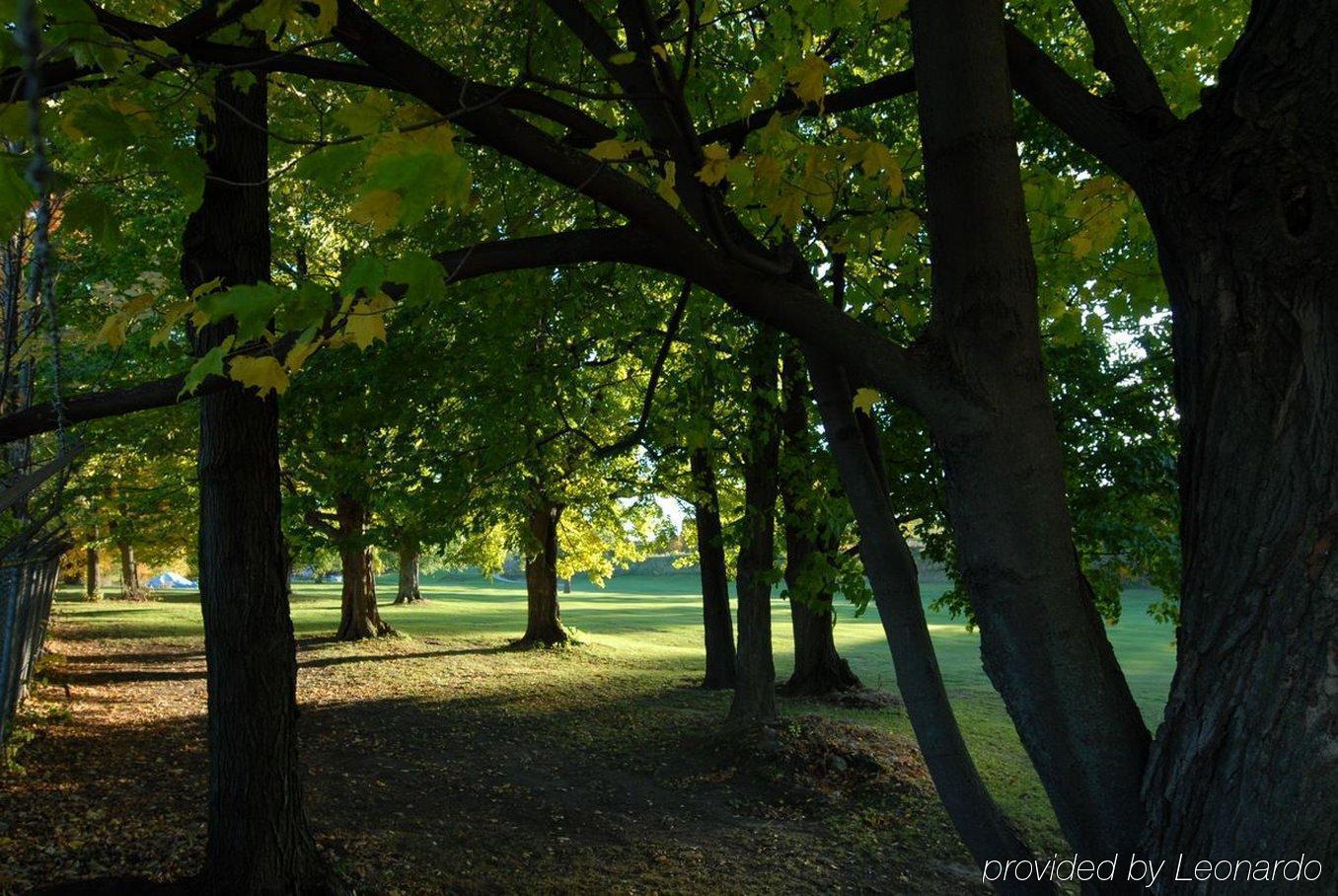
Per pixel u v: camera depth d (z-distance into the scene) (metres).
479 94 2.51
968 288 2.67
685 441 8.78
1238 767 2.11
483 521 13.77
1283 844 2.01
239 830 5.62
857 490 3.59
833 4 4.76
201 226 5.54
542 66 5.66
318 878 5.94
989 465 2.62
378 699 15.31
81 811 7.48
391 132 2.13
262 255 5.71
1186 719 2.26
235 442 5.67
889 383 2.77
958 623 33.53
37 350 5.20
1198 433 2.36
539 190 6.59
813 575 9.53
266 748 5.69
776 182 3.24
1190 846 2.19
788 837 8.63
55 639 21.34
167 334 2.09
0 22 1.71
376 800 8.90
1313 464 2.11
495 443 9.97
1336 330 2.13
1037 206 4.71
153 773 9.13
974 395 2.64
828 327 2.80
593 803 9.51
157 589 58.22
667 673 19.72
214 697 5.68
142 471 16.62
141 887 5.72
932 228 2.75
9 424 2.38
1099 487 9.86
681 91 2.92
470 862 7.37
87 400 2.45
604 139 3.38
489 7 6.60
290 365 2.17
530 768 10.88
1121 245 7.10
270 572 5.79
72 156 3.22
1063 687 2.52
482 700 15.49
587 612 41.94
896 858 8.16
